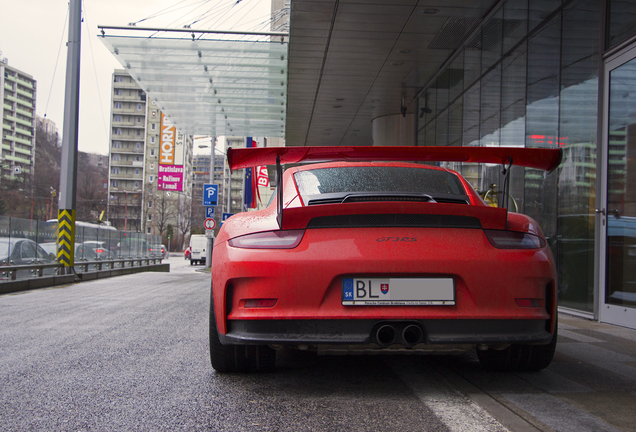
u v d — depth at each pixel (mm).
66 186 13430
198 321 5262
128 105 118375
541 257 2514
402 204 2455
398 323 2389
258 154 2674
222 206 122812
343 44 10711
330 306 2398
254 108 17516
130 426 2148
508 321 2430
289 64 11969
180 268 32344
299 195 3020
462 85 10695
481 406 2412
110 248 19109
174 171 36062
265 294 2414
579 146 6180
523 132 7848
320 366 3254
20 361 3359
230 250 2545
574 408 2375
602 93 5711
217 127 20234
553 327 2574
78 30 13750
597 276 5656
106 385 2775
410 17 9430
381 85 13445
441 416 2271
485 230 2531
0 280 10258
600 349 3891
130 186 117250
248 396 2572
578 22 6250
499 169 8312
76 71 13680
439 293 2404
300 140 21078
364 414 2297
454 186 3170
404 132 15859
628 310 5094
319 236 2463
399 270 2381
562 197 6562
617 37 5453
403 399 2525
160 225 93812
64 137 13555
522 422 2186
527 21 7738
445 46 10805
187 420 2221
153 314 5875
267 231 2553
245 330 2451
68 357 3480
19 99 154875
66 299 8008
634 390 2688
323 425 2156
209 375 2994
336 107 15648
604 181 5574
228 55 12859
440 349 2447
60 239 13297
